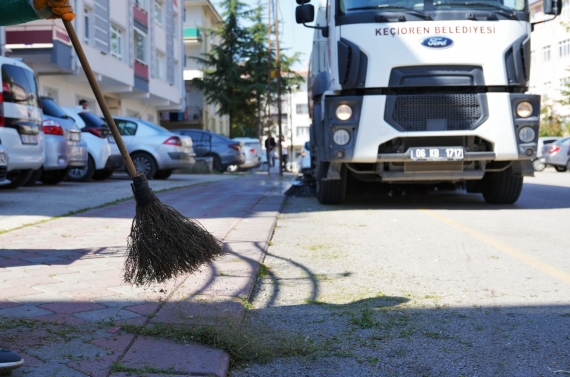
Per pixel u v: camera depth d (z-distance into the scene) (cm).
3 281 450
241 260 542
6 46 2006
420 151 916
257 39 4862
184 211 931
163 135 1773
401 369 309
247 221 810
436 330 369
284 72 4975
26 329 335
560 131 4891
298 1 992
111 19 2678
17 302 394
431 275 518
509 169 1027
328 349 337
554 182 1800
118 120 1781
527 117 921
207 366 290
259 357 321
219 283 454
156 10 3547
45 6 295
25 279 457
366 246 657
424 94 909
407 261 577
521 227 796
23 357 292
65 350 304
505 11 927
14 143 1072
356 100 912
